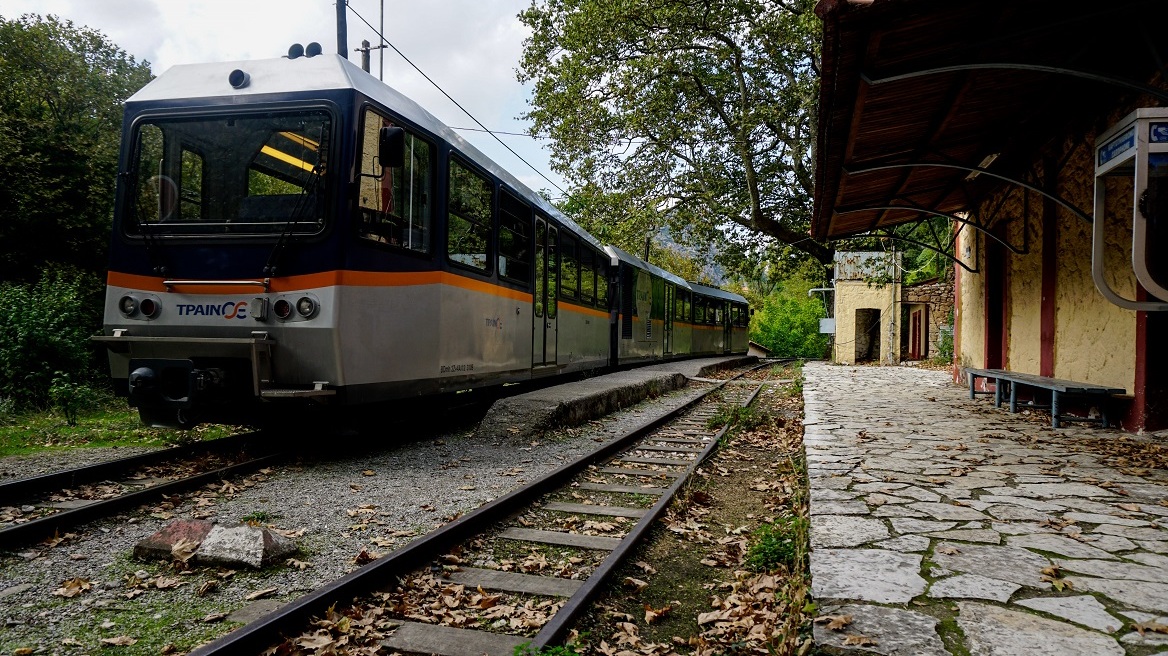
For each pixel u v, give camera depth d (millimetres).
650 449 8594
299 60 7125
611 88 21594
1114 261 8312
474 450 8016
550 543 4805
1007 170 10812
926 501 4809
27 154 14484
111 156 15727
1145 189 5352
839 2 4527
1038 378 9641
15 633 3238
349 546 4555
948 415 9695
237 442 7762
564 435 9234
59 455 7473
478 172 9227
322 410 7230
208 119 6980
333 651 3021
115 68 20969
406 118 7543
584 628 3461
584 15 20375
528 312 11172
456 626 3436
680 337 27000
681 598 3996
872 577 3338
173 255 6832
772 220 26781
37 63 17172
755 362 35281
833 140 7211
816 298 44562
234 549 4117
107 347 7008
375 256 6938
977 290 14023
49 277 14320
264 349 6543
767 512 5812
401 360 7379
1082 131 8758
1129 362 8039
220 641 2877
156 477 6348
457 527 4633
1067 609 2961
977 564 3520
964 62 5977
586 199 24344
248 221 6770
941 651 2568
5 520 4996
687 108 24172
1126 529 4129
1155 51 5480
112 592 3744
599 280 16141
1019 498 4883
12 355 10883
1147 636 2697
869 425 8688
